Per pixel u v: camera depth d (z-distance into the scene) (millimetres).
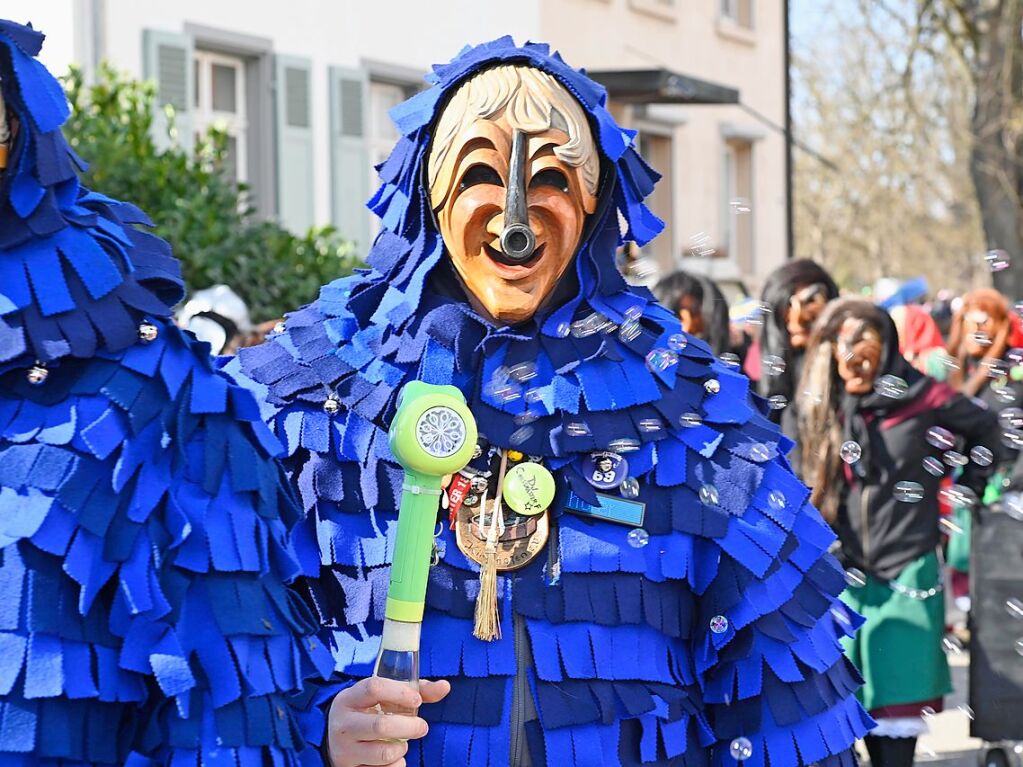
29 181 1701
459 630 2180
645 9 16641
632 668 2201
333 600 2246
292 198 12742
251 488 1770
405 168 2318
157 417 1731
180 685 1683
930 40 21719
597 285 2316
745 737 2266
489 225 2217
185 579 1717
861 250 36094
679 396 2312
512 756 2154
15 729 1625
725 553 2262
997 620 4938
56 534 1653
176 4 11578
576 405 2240
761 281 19438
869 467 4887
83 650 1661
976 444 4930
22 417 1690
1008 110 20203
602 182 2303
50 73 1729
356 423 2279
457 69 2285
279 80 12594
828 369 4914
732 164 19344
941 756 5996
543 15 15031
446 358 2264
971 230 34906
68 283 1706
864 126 30094
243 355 2389
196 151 8016
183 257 7129
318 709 1961
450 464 1963
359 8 13266
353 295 2377
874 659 4906
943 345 6977
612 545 2225
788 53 19516
